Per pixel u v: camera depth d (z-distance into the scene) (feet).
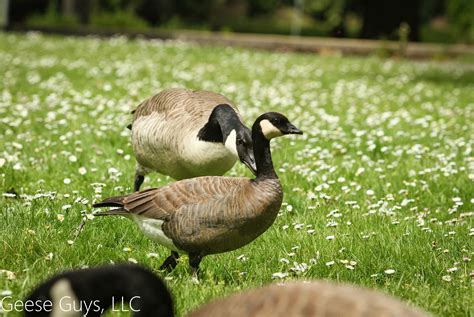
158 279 19.25
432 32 215.92
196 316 18.20
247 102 76.74
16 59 103.35
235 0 274.57
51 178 45.62
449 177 48.08
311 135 60.44
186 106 39.11
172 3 224.94
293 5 268.62
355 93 87.20
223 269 32.35
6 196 41.29
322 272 32.53
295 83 93.76
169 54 121.49
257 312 17.17
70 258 32.78
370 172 49.14
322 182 46.44
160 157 39.42
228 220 28.99
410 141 59.88
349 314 16.10
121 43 136.36
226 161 37.06
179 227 29.50
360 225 38.52
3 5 156.04
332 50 144.36
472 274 31.60
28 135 55.36
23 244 33.09
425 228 37.06
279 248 34.78
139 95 77.92
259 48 145.59
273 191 29.45
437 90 93.61
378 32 168.66
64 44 129.29
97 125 60.90
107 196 41.83
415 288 30.42
